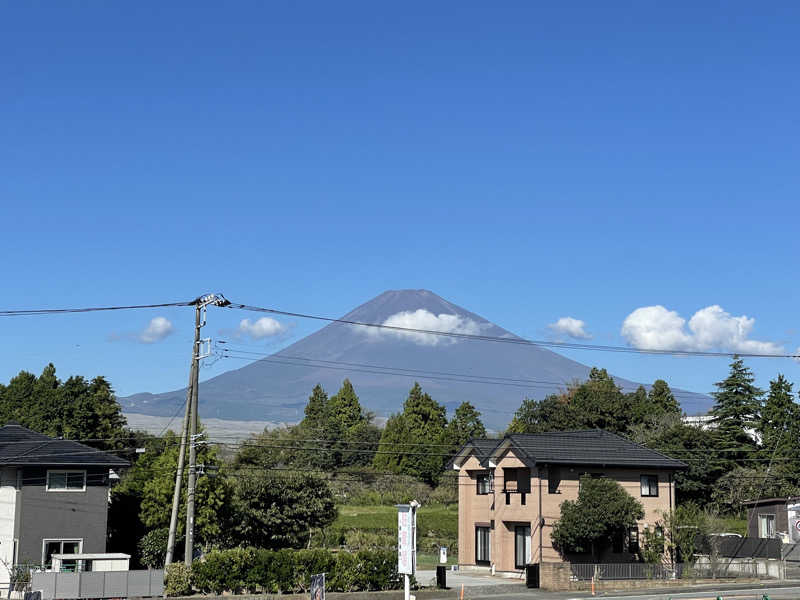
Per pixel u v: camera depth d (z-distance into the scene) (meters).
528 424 121.94
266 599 47.12
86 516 53.94
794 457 94.81
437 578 53.84
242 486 62.47
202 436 52.69
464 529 67.81
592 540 59.91
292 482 63.50
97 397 97.06
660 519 63.75
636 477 63.81
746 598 47.91
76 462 53.72
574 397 120.38
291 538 61.94
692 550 61.44
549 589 54.00
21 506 52.69
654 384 127.31
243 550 49.25
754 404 102.62
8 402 99.62
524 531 62.03
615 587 55.19
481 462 65.19
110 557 49.31
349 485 107.50
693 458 92.25
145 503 57.88
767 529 69.31
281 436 136.00
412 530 37.56
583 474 61.81
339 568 50.47
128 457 93.00
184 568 47.25
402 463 124.75
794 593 51.06
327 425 141.75
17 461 52.84
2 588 48.41
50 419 92.31
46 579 44.84
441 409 144.00
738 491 86.19
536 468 60.84
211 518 57.94
